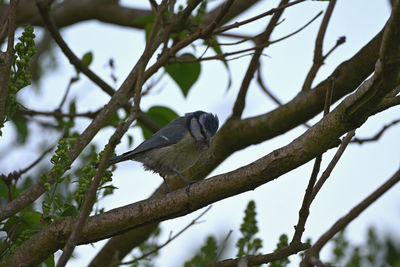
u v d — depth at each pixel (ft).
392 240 29.63
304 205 21.08
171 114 37.45
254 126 34.47
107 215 22.07
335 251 28.27
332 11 33.27
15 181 27.48
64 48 33.17
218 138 36.11
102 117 24.31
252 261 21.67
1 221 23.31
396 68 16.83
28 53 21.22
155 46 26.50
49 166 37.93
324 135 19.90
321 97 31.48
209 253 28.76
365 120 19.43
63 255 16.20
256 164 21.17
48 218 23.56
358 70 30.19
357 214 18.57
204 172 37.76
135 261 26.91
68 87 37.78
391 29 15.79
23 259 21.89
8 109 21.17
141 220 22.11
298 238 21.27
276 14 33.40
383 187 18.69
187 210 22.04
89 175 22.21
